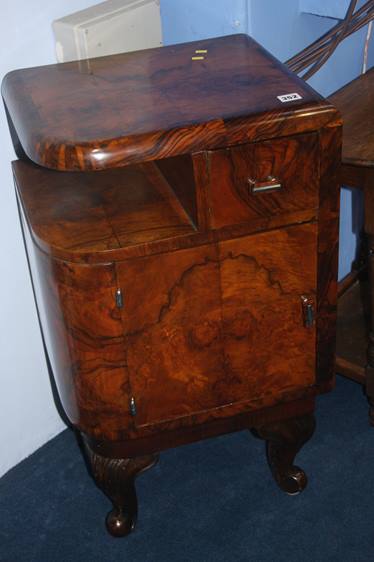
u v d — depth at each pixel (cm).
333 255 123
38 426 170
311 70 154
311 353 132
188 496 160
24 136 110
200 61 127
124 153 104
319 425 173
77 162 103
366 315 185
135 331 119
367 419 174
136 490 162
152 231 114
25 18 132
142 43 140
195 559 148
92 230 115
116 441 131
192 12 148
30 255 134
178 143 105
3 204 142
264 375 132
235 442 170
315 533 151
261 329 126
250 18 143
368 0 156
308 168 113
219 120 107
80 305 116
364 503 155
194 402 130
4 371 157
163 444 136
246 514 155
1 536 154
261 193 113
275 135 108
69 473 166
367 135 141
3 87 128
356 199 190
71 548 151
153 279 115
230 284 120
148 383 125
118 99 116
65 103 116
